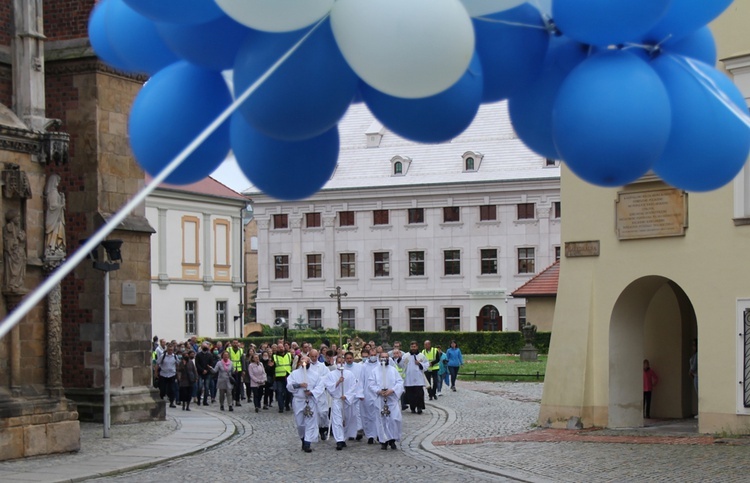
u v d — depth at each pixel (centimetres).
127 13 691
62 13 2689
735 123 671
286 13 561
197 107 661
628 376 2348
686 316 2536
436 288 8581
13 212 2023
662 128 625
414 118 625
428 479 1686
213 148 683
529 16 661
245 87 590
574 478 1639
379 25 548
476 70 636
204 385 3462
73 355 2700
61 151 2131
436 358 3534
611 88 624
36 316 2066
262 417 2986
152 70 714
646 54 682
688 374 2542
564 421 2364
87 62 2670
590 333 2359
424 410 3091
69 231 2691
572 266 2395
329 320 8856
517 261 8381
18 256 2020
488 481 1653
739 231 2128
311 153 666
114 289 2683
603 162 627
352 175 8856
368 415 2209
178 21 614
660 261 2244
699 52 717
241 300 7925
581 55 680
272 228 9056
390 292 8706
